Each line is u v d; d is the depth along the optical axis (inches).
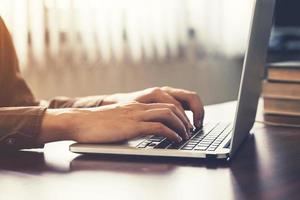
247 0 123.5
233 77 125.0
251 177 26.6
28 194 24.2
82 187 25.2
